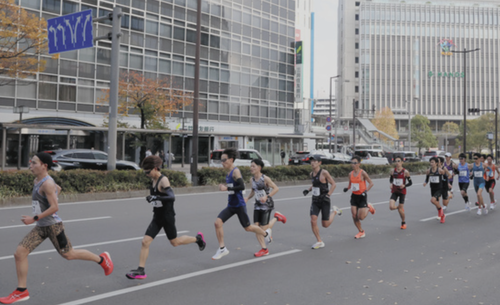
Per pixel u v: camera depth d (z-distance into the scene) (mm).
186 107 40781
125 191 15352
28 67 21578
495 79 106562
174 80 39625
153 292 5066
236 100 45094
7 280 5430
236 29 45031
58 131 29625
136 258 6691
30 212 11242
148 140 34062
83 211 11672
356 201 8578
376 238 8633
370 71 104625
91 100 34312
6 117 30172
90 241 7875
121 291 5078
